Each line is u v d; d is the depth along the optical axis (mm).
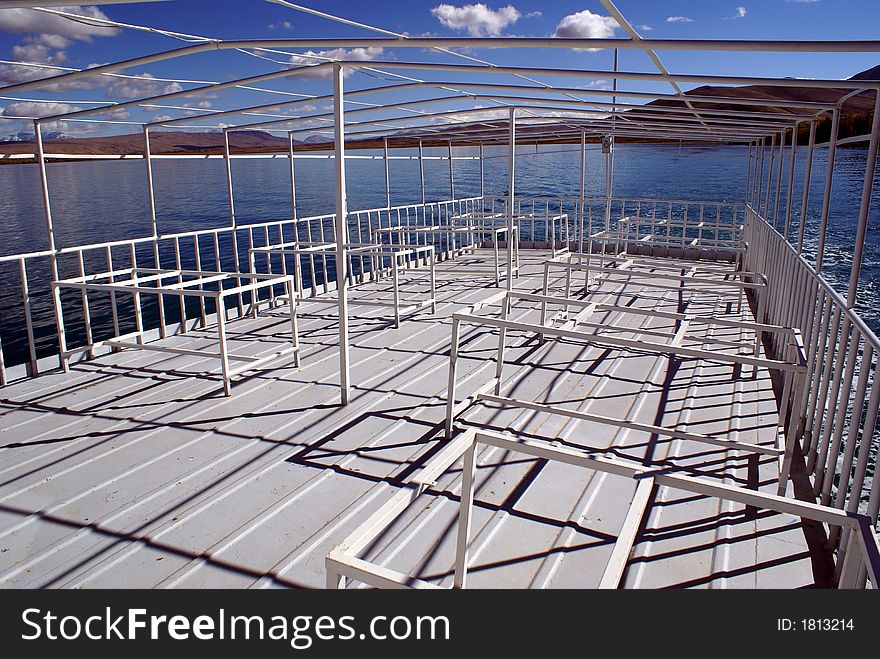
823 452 2715
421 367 4703
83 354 5102
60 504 2787
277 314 6574
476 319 3291
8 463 3197
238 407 3949
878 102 2529
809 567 2246
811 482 2906
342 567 1273
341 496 2828
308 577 2260
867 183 2553
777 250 5438
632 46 2426
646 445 3322
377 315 6461
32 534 2555
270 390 4262
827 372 2861
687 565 2266
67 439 3488
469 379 4418
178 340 5598
